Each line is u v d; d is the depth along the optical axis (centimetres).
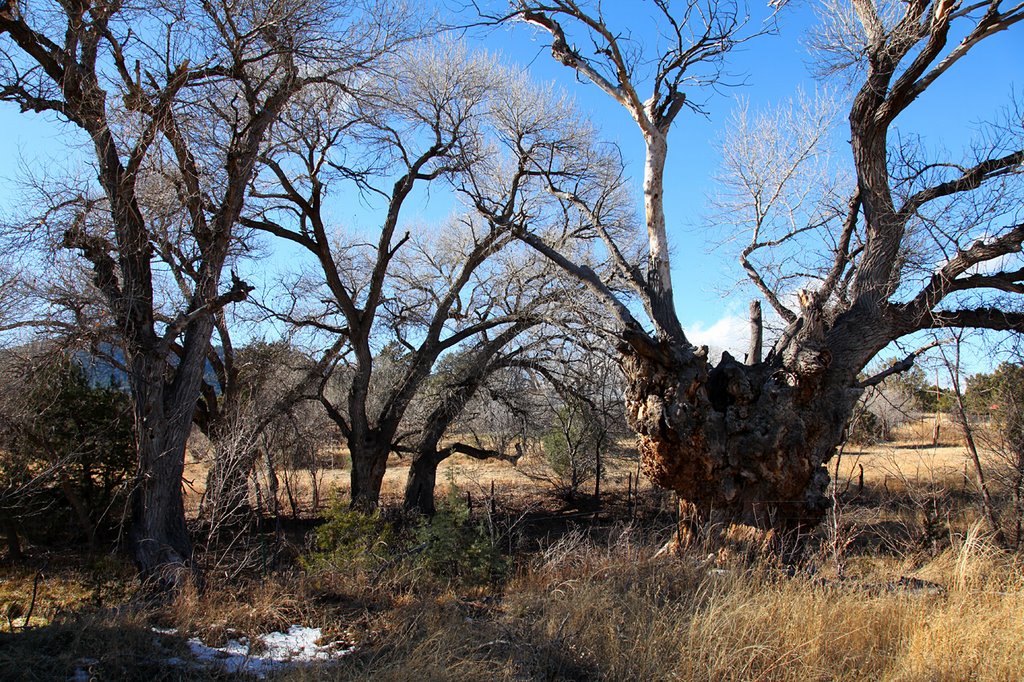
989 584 756
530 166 2034
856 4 1244
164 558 1069
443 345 2094
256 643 709
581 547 1055
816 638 611
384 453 2059
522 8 1285
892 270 1181
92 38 1141
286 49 1253
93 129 1154
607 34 1238
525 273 2023
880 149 1180
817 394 1152
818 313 1154
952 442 1877
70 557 1528
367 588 907
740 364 1210
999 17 1088
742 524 1135
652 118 1311
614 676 596
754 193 1543
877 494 1523
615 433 2341
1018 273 1198
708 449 1135
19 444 1476
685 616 675
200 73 1229
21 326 1088
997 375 1293
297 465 2194
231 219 1257
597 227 1435
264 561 1082
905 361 1201
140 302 1156
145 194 1298
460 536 1156
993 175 1148
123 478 1681
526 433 2306
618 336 1188
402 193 1975
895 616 670
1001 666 573
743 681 575
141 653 663
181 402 1171
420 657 612
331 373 2075
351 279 2220
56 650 654
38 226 1110
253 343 1919
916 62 1124
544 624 702
